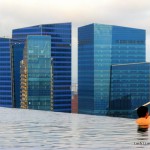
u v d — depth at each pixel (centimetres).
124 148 2028
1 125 3588
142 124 2938
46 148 2056
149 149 1989
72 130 3078
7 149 2020
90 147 2084
